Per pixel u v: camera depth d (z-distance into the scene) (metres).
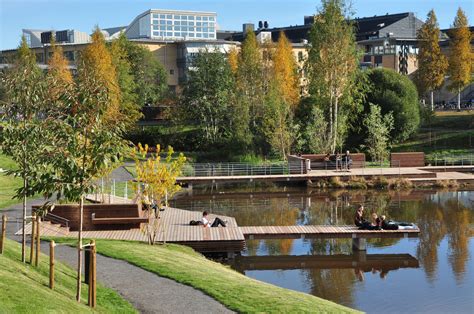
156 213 28.02
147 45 107.81
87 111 14.61
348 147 68.44
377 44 112.88
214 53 76.94
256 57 74.94
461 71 78.38
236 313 16.67
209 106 72.50
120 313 16.09
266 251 30.66
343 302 22.48
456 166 58.22
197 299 17.88
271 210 42.84
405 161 59.69
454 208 42.78
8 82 17.19
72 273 19.48
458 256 29.44
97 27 75.94
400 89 69.25
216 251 28.69
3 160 49.22
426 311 21.39
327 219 39.09
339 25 62.69
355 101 66.25
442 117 78.69
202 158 67.38
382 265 27.97
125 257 22.91
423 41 79.69
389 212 41.50
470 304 22.17
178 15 155.62
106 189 43.12
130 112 74.19
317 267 27.67
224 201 47.19
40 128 15.94
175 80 110.25
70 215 30.69
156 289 18.83
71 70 96.62
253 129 70.69
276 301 17.97
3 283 14.26
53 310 13.55
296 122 70.38
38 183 14.78
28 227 29.19
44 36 131.12
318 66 63.09
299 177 53.38
